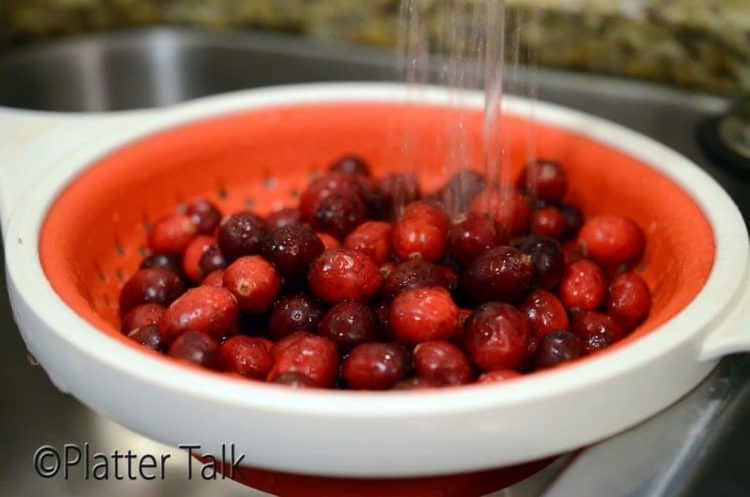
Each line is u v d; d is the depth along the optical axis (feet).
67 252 1.48
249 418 1.22
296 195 1.77
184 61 2.16
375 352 1.35
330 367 1.36
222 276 1.49
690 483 1.29
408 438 1.21
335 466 1.23
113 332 1.31
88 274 1.54
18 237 1.43
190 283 1.60
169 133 1.68
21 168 1.58
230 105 1.72
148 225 1.67
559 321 1.45
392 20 2.07
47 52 2.12
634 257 1.58
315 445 1.22
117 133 1.64
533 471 1.38
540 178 1.64
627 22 1.91
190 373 1.24
